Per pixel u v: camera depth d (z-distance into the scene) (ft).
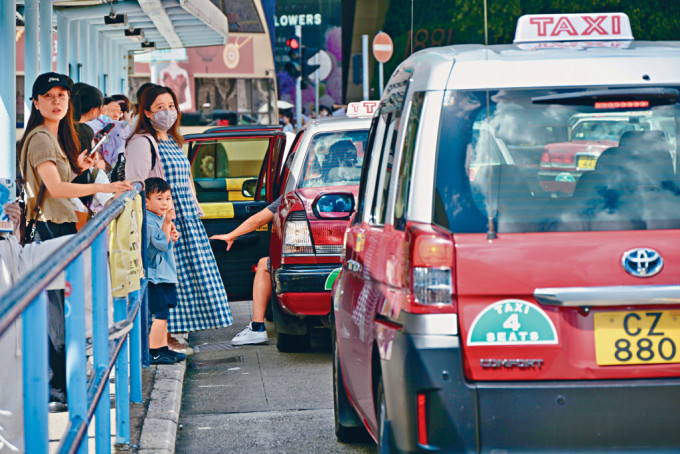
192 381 43.52
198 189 64.28
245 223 51.44
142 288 38.37
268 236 55.01
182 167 45.47
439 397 20.43
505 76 21.93
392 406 21.21
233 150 72.43
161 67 126.82
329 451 31.63
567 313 20.65
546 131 21.63
